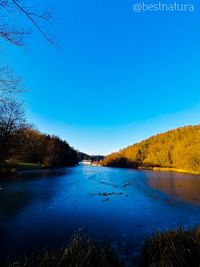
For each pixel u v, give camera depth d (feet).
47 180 111.45
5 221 40.83
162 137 462.19
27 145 200.34
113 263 22.18
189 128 426.51
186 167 262.88
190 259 20.93
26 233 34.99
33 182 99.35
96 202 60.90
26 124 139.74
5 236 33.47
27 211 48.49
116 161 456.45
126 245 30.66
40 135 250.78
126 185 106.01
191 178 149.89
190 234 25.73
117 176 165.17
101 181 122.93
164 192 83.15
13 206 52.26
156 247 24.58
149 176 167.94
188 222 43.01
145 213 49.57
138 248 29.58
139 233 35.96
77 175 160.04
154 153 394.73
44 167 212.02
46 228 37.63
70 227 38.45
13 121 121.49
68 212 48.88
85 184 104.12
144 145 461.37
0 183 90.07
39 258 24.71
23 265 22.31
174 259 20.81
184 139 324.60
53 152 267.39
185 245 23.41
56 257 21.15
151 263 21.75
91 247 22.91
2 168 121.70
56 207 53.31
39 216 45.01
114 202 61.72
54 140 302.66
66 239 32.71
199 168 232.12
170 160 336.29
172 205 59.06
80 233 35.42
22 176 122.31
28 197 63.87
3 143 121.80
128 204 59.36
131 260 25.96
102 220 43.27
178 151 310.24
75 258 20.68
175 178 150.00
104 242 31.73
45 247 29.66
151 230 37.68
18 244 30.58
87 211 50.24
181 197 72.08
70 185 96.48
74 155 426.92
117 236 34.35
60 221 41.91
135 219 44.45
